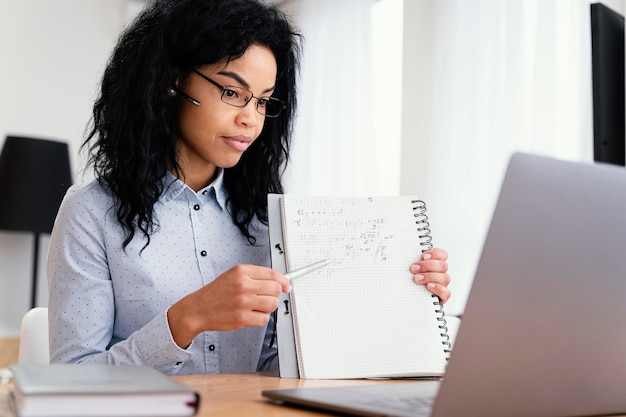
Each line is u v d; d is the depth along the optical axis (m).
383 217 1.26
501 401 0.71
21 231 3.56
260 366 1.48
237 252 1.45
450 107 3.15
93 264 1.32
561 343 0.75
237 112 1.32
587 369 0.78
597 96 1.39
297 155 3.98
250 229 1.48
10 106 3.99
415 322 1.21
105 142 1.40
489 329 0.69
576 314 0.75
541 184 0.70
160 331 1.11
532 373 0.73
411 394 0.85
